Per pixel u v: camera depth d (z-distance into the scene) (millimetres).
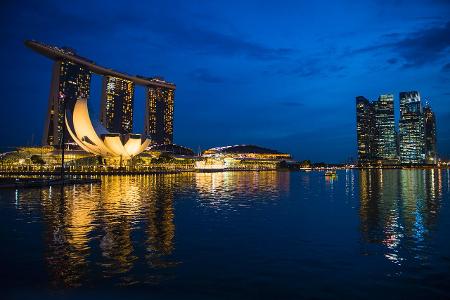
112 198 43094
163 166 170000
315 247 18406
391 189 63156
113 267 14820
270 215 29625
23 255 16469
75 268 14648
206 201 40688
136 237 20469
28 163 135250
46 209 32469
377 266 15266
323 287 12820
